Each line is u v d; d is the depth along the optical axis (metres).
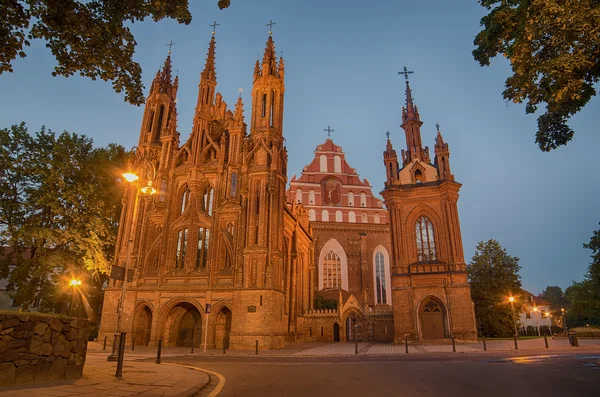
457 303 44.25
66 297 45.50
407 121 54.84
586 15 10.36
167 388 11.54
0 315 10.48
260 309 37.25
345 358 25.41
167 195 44.62
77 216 40.25
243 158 43.22
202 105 47.47
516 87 12.99
